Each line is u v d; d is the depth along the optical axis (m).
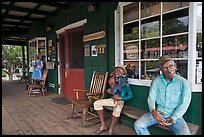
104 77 3.99
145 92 3.25
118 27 3.83
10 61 20.14
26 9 5.71
